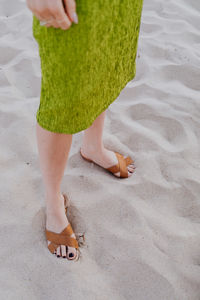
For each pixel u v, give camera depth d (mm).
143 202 1331
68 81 800
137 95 1895
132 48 1040
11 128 1600
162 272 1101
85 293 1028
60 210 1154
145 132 1646
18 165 1429
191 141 1622
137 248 1163
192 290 1075
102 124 1282
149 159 1515
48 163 999
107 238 1192
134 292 1057
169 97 1873
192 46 2314
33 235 1169
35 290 1024
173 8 2703
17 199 1278
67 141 966
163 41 2316
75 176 1390
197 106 1817
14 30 2361
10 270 1062
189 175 1461
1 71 1977
